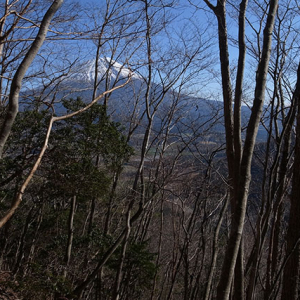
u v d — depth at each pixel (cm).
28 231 1364
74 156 905
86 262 1211
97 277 1261
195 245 1630
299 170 698
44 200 1039
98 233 1232
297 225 690
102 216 1628
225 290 392
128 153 1039
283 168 724
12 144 857
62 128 898
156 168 1161
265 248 1113
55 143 870
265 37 417
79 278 1147
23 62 163
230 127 523
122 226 1703
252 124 394
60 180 895
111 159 1010
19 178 864
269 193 609
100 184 953
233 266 394
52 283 852
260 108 396
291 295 691
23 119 851
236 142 482
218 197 1203
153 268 1230
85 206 1483
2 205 1020
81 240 1204
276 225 854
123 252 1081
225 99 532
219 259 1636
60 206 1410
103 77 1193
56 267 1007
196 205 1241
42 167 864
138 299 1608
